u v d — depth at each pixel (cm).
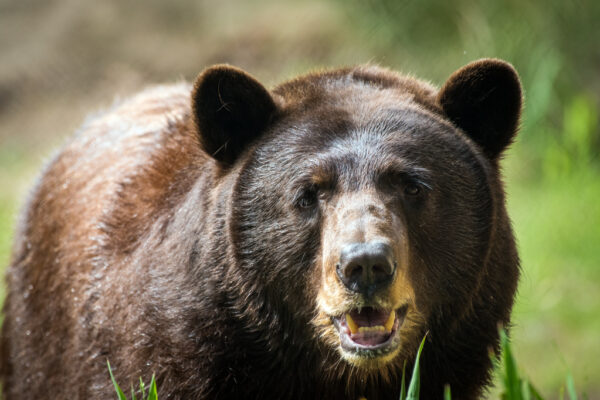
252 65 3019
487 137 882
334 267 756
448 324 850
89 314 950
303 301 833
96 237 971
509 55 2312
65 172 1128
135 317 880
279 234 824
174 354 852
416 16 2481
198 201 870
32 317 1095
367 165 798
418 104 870
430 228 813
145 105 1134
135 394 873
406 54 2506
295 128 841
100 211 988
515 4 2372
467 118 879
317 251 811
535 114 2203
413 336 839
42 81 3145
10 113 3056
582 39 2372
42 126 2972
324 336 818
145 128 1052
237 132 870
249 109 864
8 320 1175
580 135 2105
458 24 2419
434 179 810
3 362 1186
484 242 834
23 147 2848
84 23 3256
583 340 1571
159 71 3133
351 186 791
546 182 2092
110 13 3266
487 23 2373
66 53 3203
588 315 1636
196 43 3177
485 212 834
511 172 2162
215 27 3188
